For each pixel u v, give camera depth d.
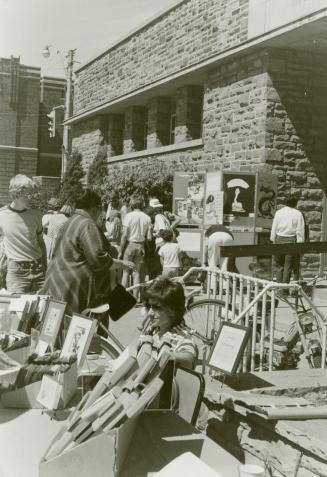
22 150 42.59
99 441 2.70
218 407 4.11
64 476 2.68
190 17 16.89
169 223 12.70
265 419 3.68
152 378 2.97
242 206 13.19
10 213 6.61
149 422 3.22
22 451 2.95
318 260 14.34
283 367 6.23
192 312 6.71
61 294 5.27
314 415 3.69
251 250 5.55
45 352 3.97
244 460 3.79
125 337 8.11
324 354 5.66
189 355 3.74
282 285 5.50
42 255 6.81
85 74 25.69
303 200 14.07
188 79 17.12
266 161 13.81
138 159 21.00
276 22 12.88
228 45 15.05
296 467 3.35
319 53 13.95
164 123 20.08
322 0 11.47
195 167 16.81
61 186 25.22
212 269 6.51
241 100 14.58
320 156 14.16
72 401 3.57
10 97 42.44
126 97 20.69
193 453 2.93
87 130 25.94
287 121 13.91
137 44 20.45
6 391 3.52
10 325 4.45
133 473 2.74
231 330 3.90
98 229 5.36
